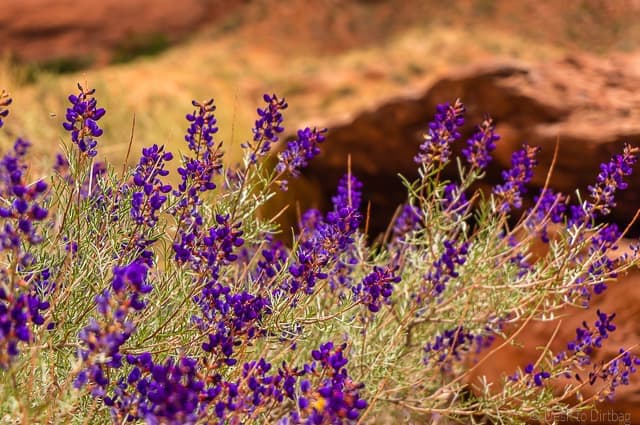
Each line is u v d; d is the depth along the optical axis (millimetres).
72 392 2033
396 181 6234
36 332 2430
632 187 4367
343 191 3580
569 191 4926
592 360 3742
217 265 2600
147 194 2623
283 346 3174
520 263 3604
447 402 3771
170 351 2758
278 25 23625
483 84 5586
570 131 4898
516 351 3980
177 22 23797
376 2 25016
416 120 6059
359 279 3609
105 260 2734
